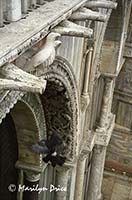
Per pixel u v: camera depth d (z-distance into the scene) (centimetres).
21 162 1088
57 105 1009
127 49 1941
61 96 963
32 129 989
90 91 1227
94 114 1550
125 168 2147
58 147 692
